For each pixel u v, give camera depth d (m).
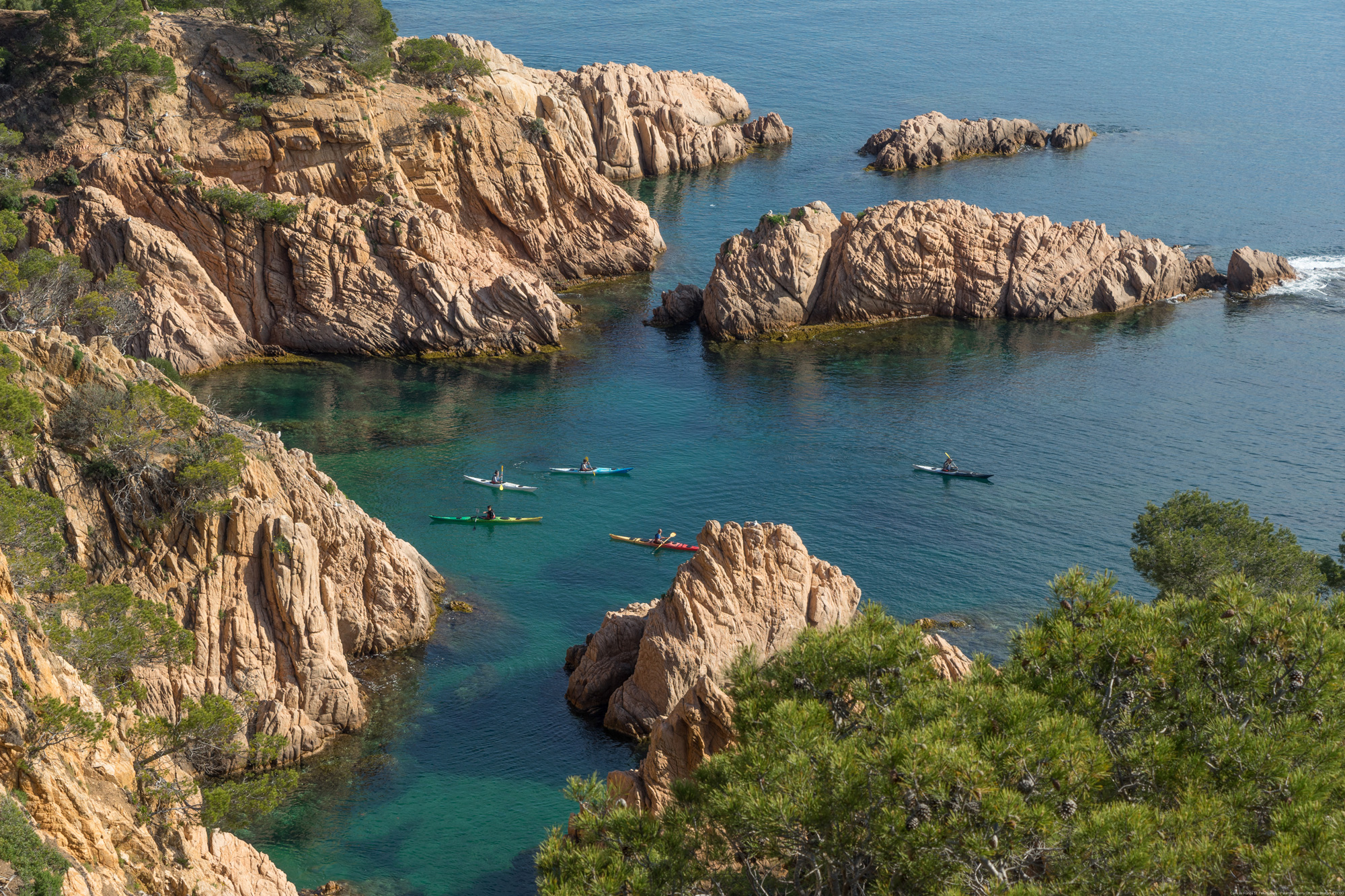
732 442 106.88
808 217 133.38
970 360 124.38
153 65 123.81
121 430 61.06
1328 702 33.97
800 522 92.62
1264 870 27.72
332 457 101.75
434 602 80.44
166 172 121.12
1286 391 115.12
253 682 62.81
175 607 61.97
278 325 123.56
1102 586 38.19
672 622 67.69
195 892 41.31
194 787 46.16
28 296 94.69
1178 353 124.81
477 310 126.06
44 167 122.75
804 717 34.16
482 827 59.12
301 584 64.19
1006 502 95.25
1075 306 135.12
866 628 38.31
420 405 113.44
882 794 31.23
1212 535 65.69
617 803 37.72
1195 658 35.69
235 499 63.81
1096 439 106.38
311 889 54.19
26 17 126.31
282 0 133.00
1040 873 31.73
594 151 187.25
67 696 40.56
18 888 30.36
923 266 133.88
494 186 143.00
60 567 52.44
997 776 30.69
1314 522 91.38
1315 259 149.00
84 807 36.28
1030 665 36.69
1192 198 170.62
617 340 131.12
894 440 106.81
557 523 92.56
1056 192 174.62
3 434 56.31
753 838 33.62
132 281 111.25
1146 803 31.30
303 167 130.75
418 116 138.25
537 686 71.69
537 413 112.38
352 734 66.25
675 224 168.50
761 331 130.88
